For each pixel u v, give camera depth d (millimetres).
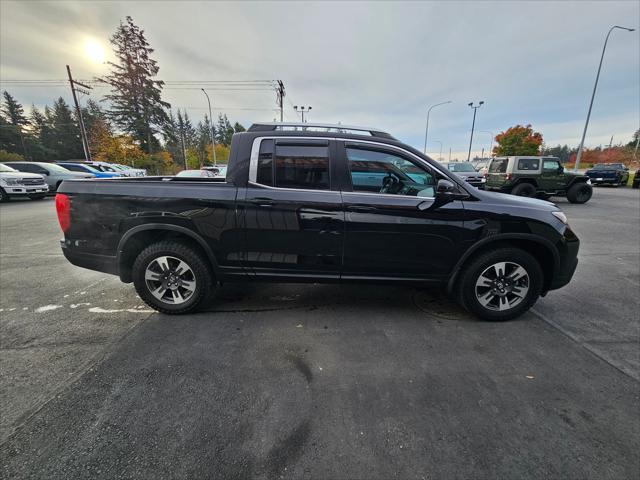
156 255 2867
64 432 1664
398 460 1537
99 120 42312
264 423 1748
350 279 2895
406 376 2164
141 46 37406
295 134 2760
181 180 3262
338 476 1453
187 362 2291
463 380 2125
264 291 3607
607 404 1915
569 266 2898
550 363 2320
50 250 5324
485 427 1736
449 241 2775
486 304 2912
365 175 2756
